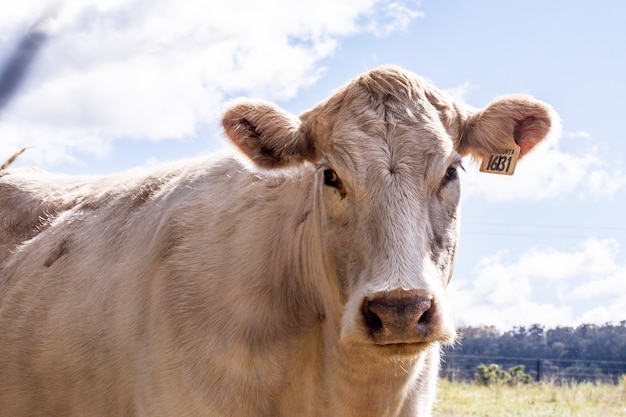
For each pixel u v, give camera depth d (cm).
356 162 477
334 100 518
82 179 783
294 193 556
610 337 3747
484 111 527
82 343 612
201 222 580
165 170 681
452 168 494
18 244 742
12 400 658
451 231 487
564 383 1959
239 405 522
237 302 532
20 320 667
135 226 638
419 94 506
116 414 590
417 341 436
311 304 541
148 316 568
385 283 434
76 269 657
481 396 1662
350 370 508
